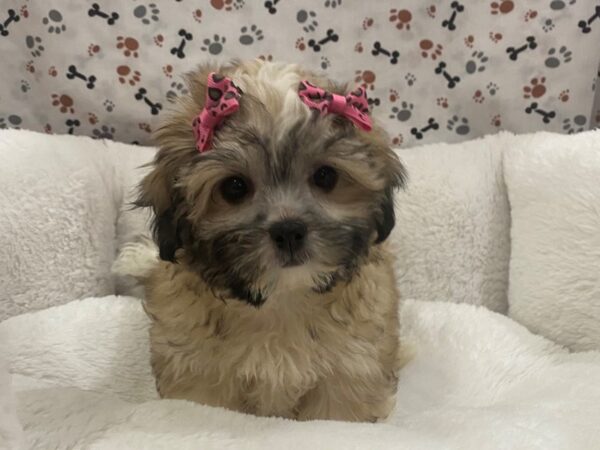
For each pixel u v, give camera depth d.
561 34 0.51
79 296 0.48
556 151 0.46
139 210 0.50
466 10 0.52
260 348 0.34
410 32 0.54
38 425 0.31
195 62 0.53
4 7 0.52
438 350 0.44
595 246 0.42
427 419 0.36
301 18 0.53
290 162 0.29
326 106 0.30
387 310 0.37
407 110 0.56
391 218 0.35
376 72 0.55
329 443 0.30
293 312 0.34
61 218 0.47
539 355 0.42
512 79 0.53
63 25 0.52
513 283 0.47
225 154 0.29
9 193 0.45
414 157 0.51
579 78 0.52
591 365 0.39
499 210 0.50
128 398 0.41
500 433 0.32
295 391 0.36
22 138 0.47
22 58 0.53
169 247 0.32
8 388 0.28
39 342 0.42
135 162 0.52
